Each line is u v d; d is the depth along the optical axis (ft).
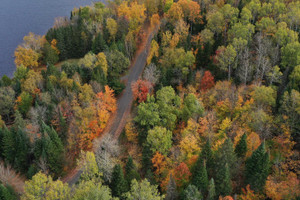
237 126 280.10
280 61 368.07
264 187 226.79
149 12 575.79
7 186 274.16
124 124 370.53
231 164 233.55
